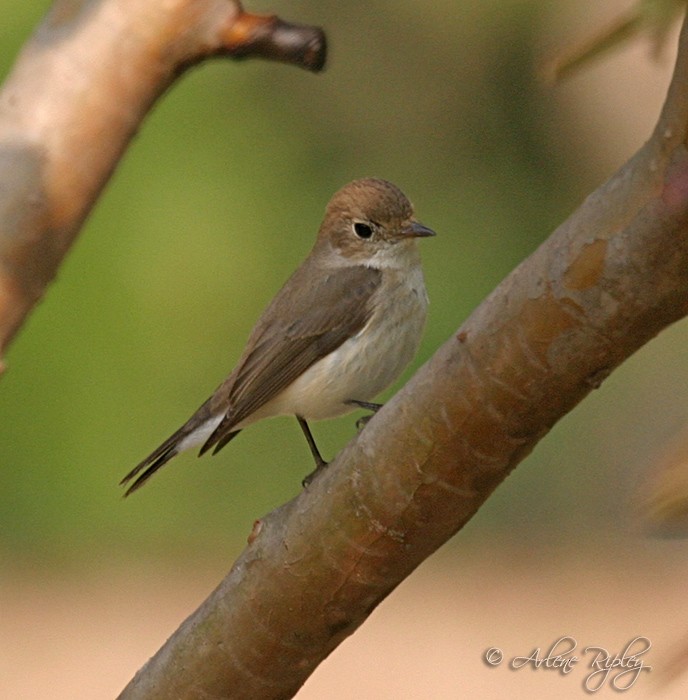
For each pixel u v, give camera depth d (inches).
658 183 108.6
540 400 125.0
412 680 513.3
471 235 681.6
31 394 619.2
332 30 680.4
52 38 167.9
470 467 133.3
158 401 626.2
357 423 266.1
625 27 78.1
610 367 120.9
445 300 655.1
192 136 645.3
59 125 164.1
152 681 159.6
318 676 522.0
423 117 688.4
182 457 625.3
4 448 622.5
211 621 155.2
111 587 620.1
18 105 164.7
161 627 583.8
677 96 102.1
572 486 634.2
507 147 693.3
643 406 625.0
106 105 166.4
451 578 619.2
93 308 620.4
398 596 600.7
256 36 170.9
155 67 168.7
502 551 631.8
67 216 163.9
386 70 684.1
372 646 549.3
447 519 139.3
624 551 617.0
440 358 130.7
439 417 131.6
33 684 537.0
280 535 149.3
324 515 144.9
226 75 652.1
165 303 627.2
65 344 618.2
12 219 160.1
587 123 684.1
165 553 630.5
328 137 673.6
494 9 677.9
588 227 115.2
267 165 657.0
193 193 637.9
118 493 626.2
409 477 136.9
